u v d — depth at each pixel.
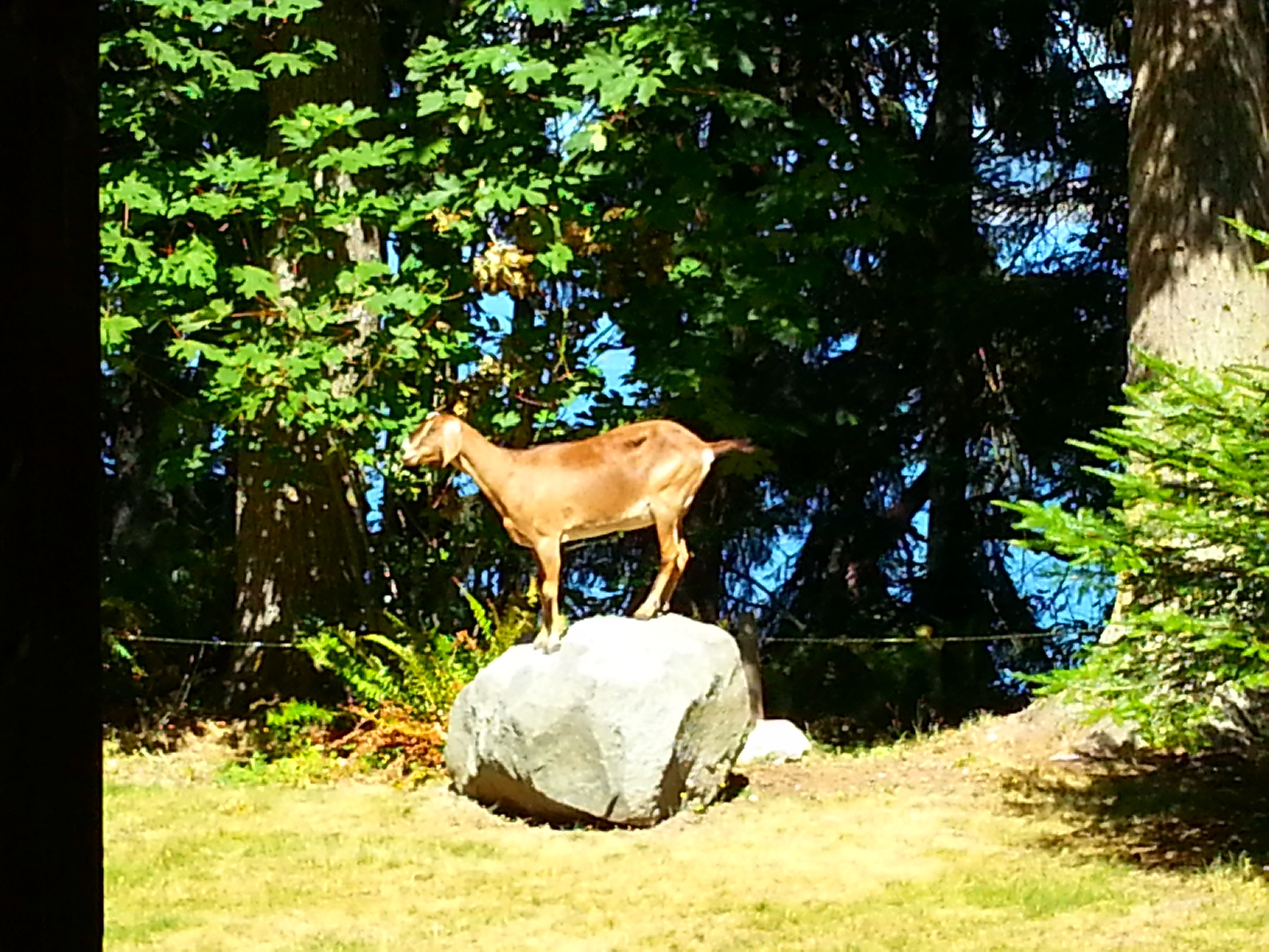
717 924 5.34
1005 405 13.46
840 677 12.18
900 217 9.80
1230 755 7.91
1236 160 8.27
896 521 14.01
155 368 11.54
